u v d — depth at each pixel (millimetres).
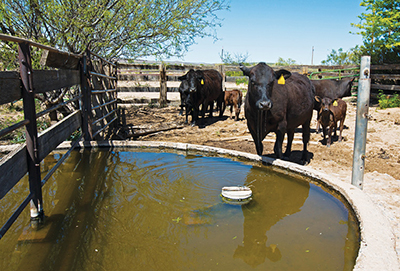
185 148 5879
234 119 10930
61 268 2357
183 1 8648
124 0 7410
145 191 3861
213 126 9750
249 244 2732
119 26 8125
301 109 5496
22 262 2422
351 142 7633
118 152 5781
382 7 14211
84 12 6672
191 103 9547
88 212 3303
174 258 2504
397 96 12312
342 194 3639
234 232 2938
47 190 3914
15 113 9188
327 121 7090
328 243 2764
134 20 8078
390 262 2246
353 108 12266
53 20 6543
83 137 6133
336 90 10586
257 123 4914
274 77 4703
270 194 3883
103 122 7621
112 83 9453
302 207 3514
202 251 2613
